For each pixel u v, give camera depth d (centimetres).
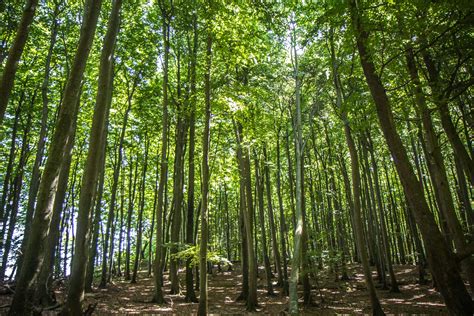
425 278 1888
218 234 3609
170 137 2219
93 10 741
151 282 2153
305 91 1448
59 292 1433
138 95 2036
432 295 1459
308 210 2933
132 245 3775
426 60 940
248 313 1184
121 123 2220
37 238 668
